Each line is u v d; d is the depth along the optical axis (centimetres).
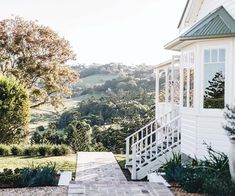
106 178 1216
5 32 2847
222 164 966
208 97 1155
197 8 1502
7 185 916
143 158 1465
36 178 923
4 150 1772
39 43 2856
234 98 1108
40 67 2828
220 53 1132
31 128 3055
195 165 1035
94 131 2547
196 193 847
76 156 1747
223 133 1120
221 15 1191
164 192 850
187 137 1264
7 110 1931
